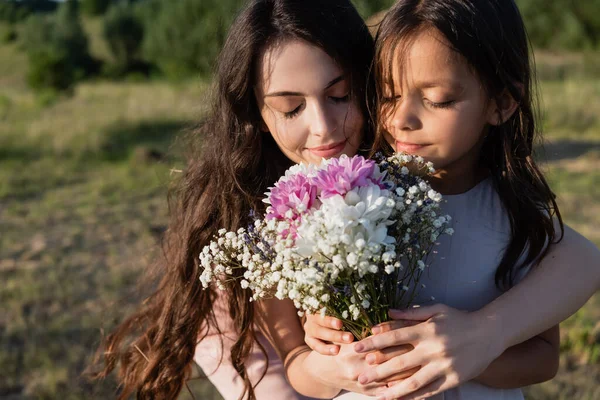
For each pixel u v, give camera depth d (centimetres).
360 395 179
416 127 163
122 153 1027
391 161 162
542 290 169
